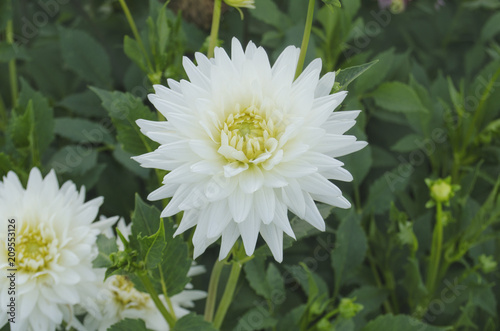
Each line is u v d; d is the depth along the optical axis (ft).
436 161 2.76
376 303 2.49
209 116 1.76
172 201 1.74
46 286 2.04
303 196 1.75
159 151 1.71
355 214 2.44
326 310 2.45
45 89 2.91
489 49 2.96
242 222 1.75
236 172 1.72
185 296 2.26
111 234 2.22
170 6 2.67
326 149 1.76
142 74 2.73
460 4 3.13
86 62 2.79
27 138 2.33
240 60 1.80
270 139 1.76
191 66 1.78
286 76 1.78
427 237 2.60
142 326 2.02
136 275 2.01
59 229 2.07
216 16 2.02
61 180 2.51
